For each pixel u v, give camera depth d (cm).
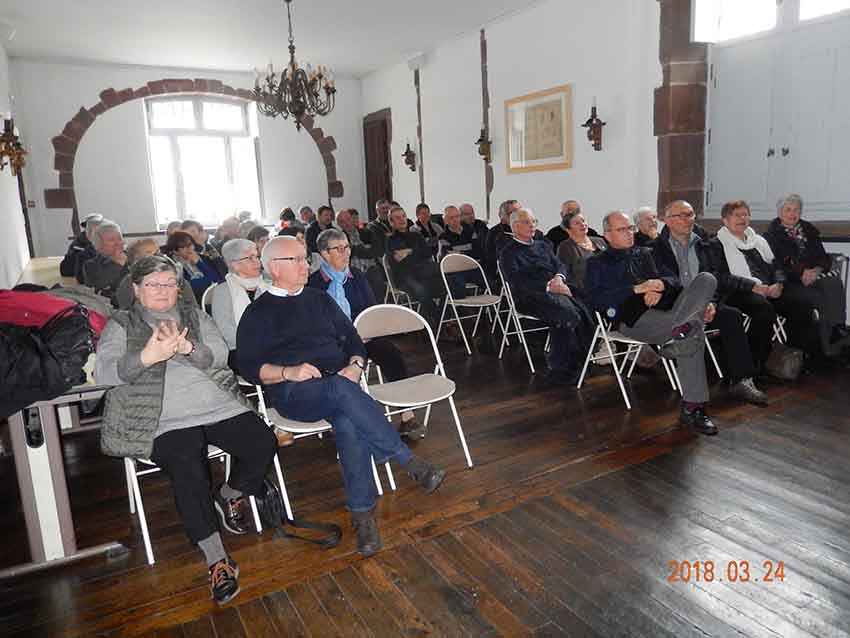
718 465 273
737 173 518
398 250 548
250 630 184
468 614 186
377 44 760
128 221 850
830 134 452
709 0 505
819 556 206
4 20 613
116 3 568
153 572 217
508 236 494
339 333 254
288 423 233
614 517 235
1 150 496
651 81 527
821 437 296
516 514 240
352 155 998
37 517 218
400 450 226
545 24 617
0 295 200
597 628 177
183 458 202
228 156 928
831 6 444
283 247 236
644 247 358
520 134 671
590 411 344
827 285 395
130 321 204
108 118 824
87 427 346
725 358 381
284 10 604
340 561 217
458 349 491
